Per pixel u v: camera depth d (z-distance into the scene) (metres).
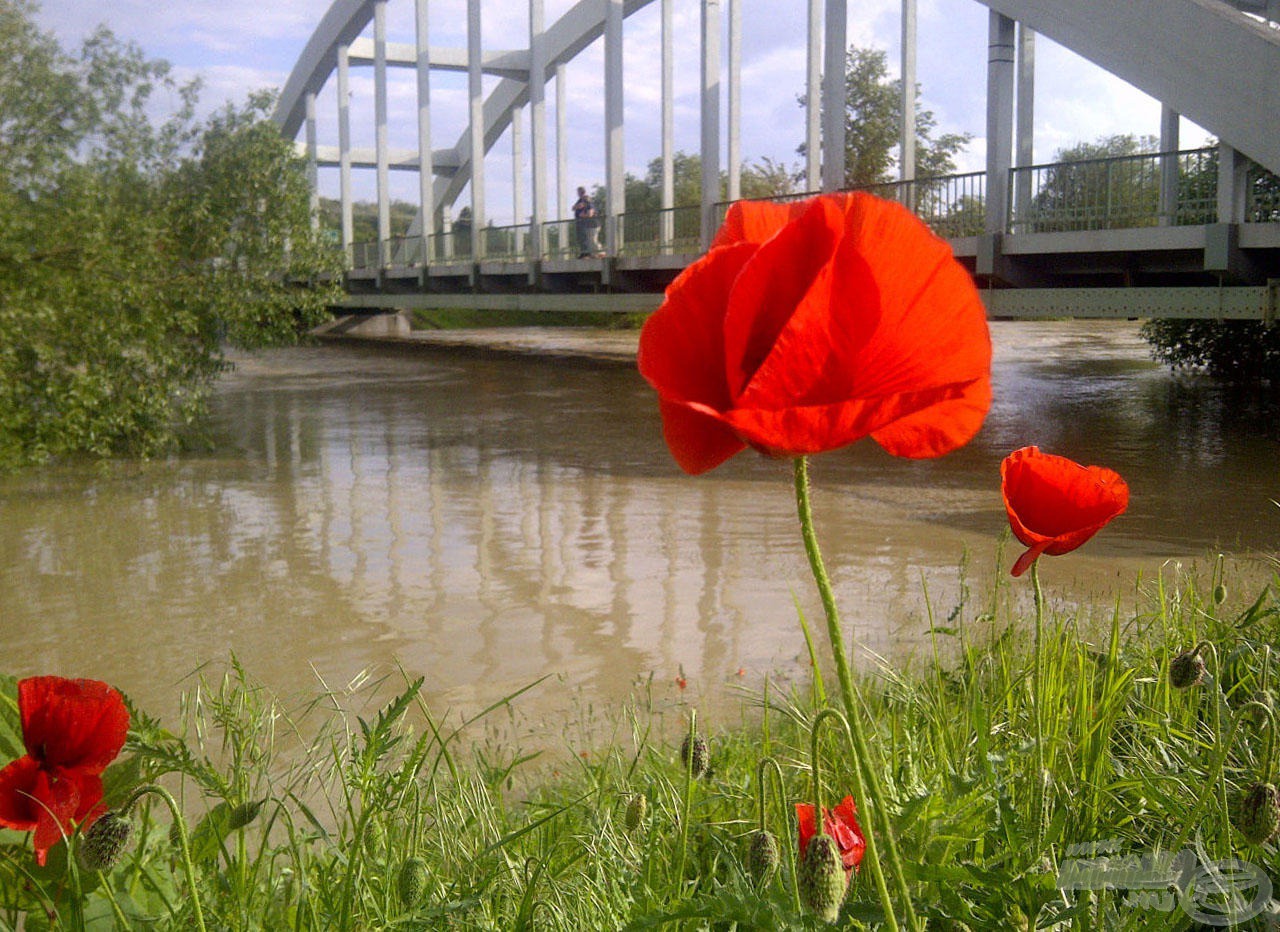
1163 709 2.20
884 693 3.15
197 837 1.58
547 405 20.11
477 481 12.09
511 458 13.78
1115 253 14.72
